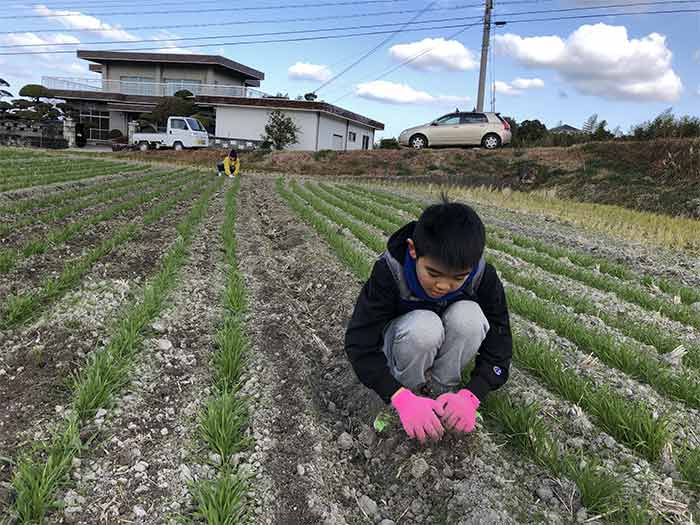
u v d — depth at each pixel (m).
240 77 47.34
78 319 4.27
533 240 9.88
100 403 3.11
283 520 2.45
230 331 4.14
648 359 4.08
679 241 10.88
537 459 2.82
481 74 28.41
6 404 3.11
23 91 42.09
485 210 15.16
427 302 2.71
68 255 6.34
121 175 17.56
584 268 8.00
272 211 11.48
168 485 2.58
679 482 2.68
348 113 38.62
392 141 37.06
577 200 19.14
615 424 3.13
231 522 2.36
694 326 5.44
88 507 2.40
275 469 2.76
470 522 2.39
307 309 5.36
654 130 22.36
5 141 39.97
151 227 8.44
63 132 41.12
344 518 2.49
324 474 2.75
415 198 16.88
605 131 24.83
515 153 23.64
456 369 2.92
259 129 36.75
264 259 7.05
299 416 3.21
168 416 3.17
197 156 30.06
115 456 2.75
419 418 2.53
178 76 43.88
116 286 5.15
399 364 2.90
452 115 26.52
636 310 5.81
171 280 5.41
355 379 3.65
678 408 3.48
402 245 2.54
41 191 11.43
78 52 43.12
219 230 8.86
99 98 42.47
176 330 4.37
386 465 2.87
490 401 3.30
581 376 3.83
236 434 2.97
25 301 4.36
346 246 7.16
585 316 5.30
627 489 2.60
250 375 3.71
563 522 2.41
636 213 15.16
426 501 2.61
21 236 7.06
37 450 2.71
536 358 3.87
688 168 18.08
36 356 3.63
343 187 19.66
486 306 2.74
